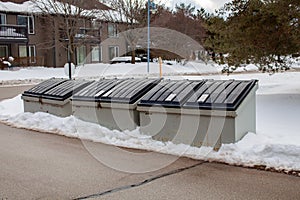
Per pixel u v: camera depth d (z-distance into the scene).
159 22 23.97
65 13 26.17
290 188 3.62
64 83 7.75
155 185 3.79
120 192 3.62
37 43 29.55
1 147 5.45
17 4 29.62
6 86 17.84
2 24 26.88
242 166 4.30
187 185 3.77
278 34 8.70
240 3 9.31
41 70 25.58
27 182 3.95
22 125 7.04
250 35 9.02
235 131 4.80
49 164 4.57
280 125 6.20
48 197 3.53
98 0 27.80
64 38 27.62
